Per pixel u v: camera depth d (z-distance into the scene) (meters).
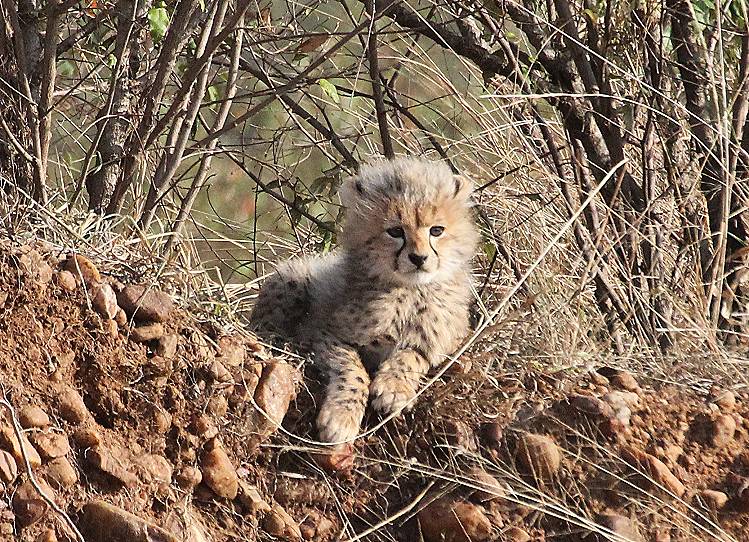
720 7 12.16
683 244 12.12
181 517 8.31
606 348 10.90
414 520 9.05
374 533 8.95
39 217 9.98
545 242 11.88
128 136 11.76
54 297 8.70
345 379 9.46
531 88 12.52
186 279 9.92
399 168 10.73
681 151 12.34
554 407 9.65
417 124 12.63
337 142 12.88
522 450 9.33
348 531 8.95
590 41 12.05
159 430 8.61
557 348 10.42
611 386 10.07
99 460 8.20
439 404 9.46
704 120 11.93
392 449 9.33
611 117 11.98
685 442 9.70
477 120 12.63
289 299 10.78
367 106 15.31
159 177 11.56
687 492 9.35
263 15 12.96
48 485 7.94
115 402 8.59
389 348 10.10
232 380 9.01
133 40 11.97
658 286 11.39
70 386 8.49
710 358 10.67
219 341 9.23
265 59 13.23
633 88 12.47
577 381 10.05
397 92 13.07
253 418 9.01
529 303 10.09
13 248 8.76
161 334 8.88
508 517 9.04
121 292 8.97
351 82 14.34
